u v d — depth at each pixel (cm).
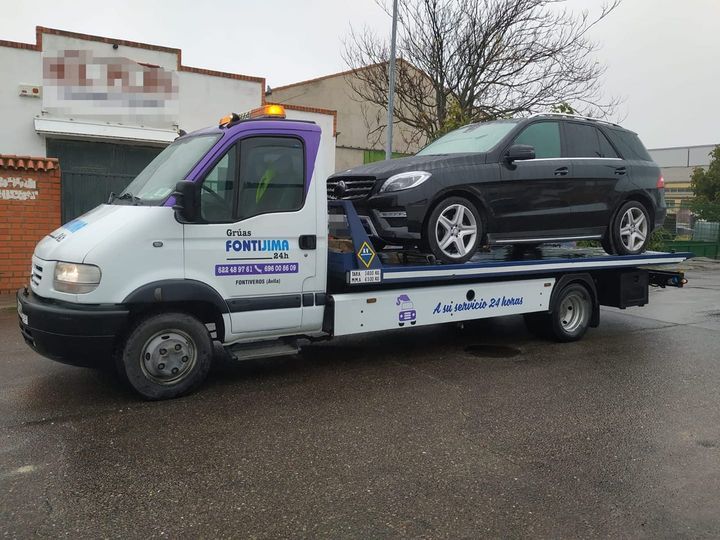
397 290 610
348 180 645
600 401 518
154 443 410
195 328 502
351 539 296
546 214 689
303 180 538
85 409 475
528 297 707
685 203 2706
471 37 1642
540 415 480
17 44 1400
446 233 625
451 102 1636
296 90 2773
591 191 726
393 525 310
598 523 316
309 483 355
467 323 842
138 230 466
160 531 300
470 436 433
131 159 1560
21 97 1417
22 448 398
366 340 754
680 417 482
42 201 1063
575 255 778
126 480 354
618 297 789
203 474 364
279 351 539
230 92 1666
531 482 362
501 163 652
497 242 661
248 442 414
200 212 488
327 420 460
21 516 312
